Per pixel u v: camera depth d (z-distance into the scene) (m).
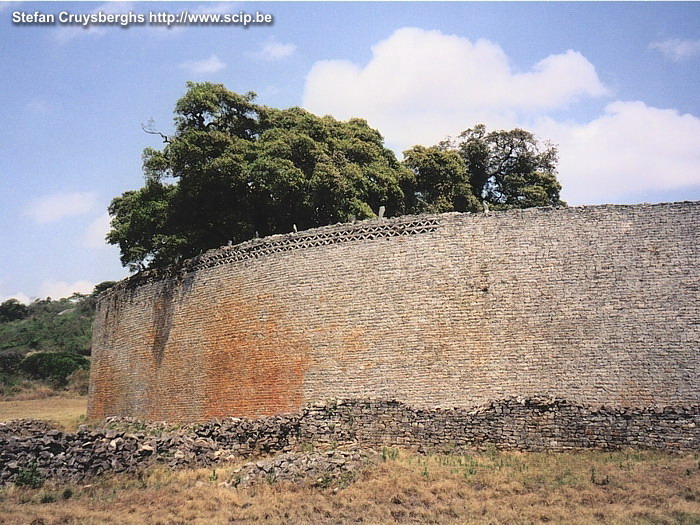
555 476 19.53
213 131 36.00
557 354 22.84
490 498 18.50
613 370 22.20
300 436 23.77
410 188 42.97
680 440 20.77
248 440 23.48
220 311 29.78
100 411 37.28
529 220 24.25
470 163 50.88
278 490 19.55
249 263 29.06
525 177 50.62
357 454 21.77
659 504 17.31
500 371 23.27
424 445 22.78
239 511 18.19
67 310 97.50
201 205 36.91
